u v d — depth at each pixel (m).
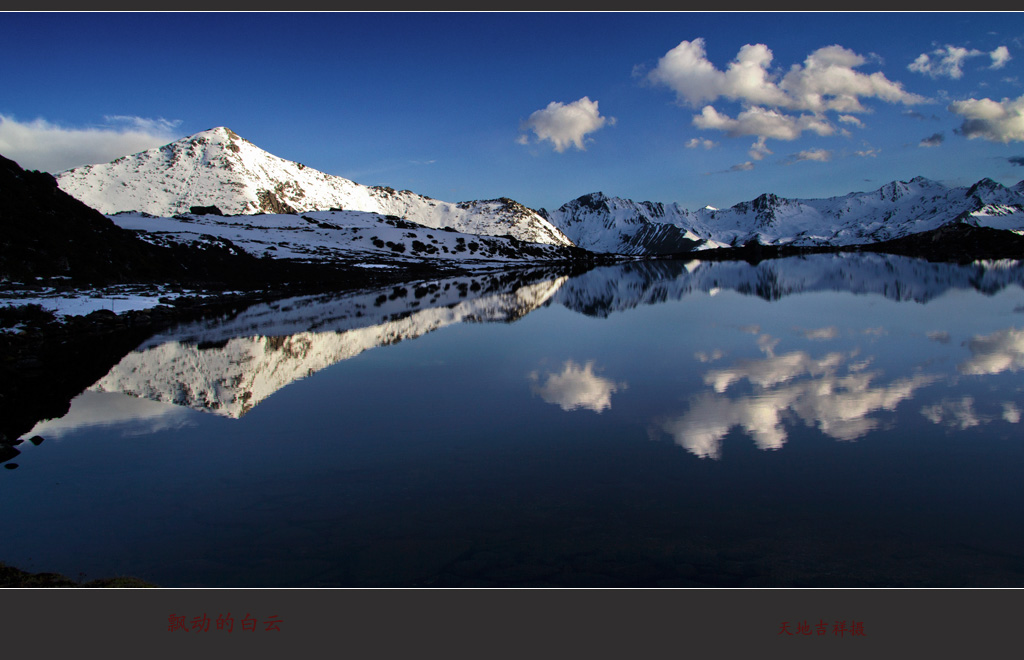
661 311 42.56
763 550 8.31
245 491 10.78
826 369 20.41
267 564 8.18
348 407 16.91
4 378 21.16
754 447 12.71
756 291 57.56
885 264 99.19
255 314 43.03
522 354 25.55
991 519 9.20
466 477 11.29
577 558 8.14
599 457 12.27
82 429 14.91
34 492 10.84
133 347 28.22
